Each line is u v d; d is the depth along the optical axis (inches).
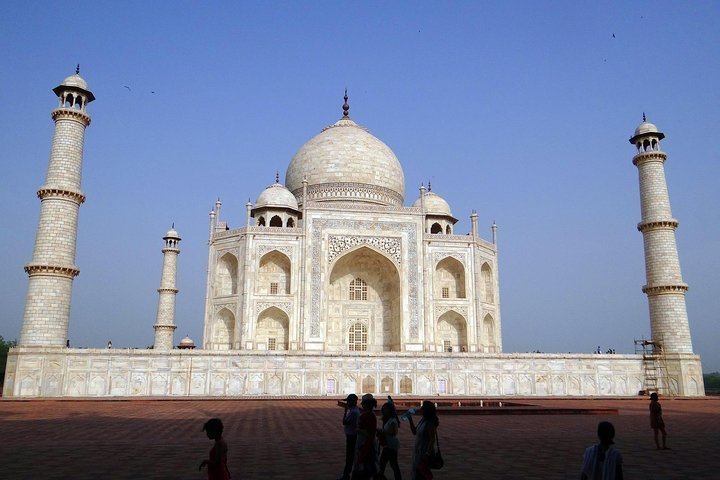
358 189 3996.1
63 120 2694.4
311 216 3376.0
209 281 3405.5
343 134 4217.5
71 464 838.5
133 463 848.9
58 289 2532.0
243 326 3164.4
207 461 542.0
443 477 752.3
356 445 655.8
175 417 1588.3
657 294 3016.7
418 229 3462.1
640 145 3230.8
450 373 2817.4
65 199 2620.6
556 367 2893.7
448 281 3597.4
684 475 787.4
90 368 2522.1
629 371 2933.1
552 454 949.8
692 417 1712.6
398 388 2768.2
